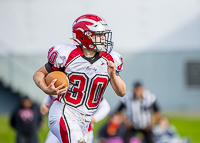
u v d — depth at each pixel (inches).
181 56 2266.2
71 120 526.0
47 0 2249.0
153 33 2284.7
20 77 2132.1
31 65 2145.7
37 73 517.7
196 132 1470.2
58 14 2225.6
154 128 1162.6
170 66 2256.4
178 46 2272.4
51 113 533.3
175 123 1651.1
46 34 2186.3
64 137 520.7
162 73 2252.7
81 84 521.7
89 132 587.2
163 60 2255.2
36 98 2127.2
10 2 2235.5
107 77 526.9
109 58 526.0
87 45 510.3
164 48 2258.9
